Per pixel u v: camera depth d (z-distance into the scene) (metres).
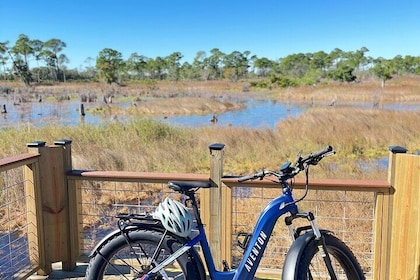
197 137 10.64
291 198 1.91
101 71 58.06
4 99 32.22
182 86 47.66
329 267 1.90
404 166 2.24
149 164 7.98
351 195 4.38
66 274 2.68
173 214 1.87
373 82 43.59
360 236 3.63
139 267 2.33
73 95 35.53
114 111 22.34
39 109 23.94
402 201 2.27
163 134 10.67
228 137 10.56
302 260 1.82
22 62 58.41
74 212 2.71
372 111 16.14
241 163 8.49
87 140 9.59
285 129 11.86
